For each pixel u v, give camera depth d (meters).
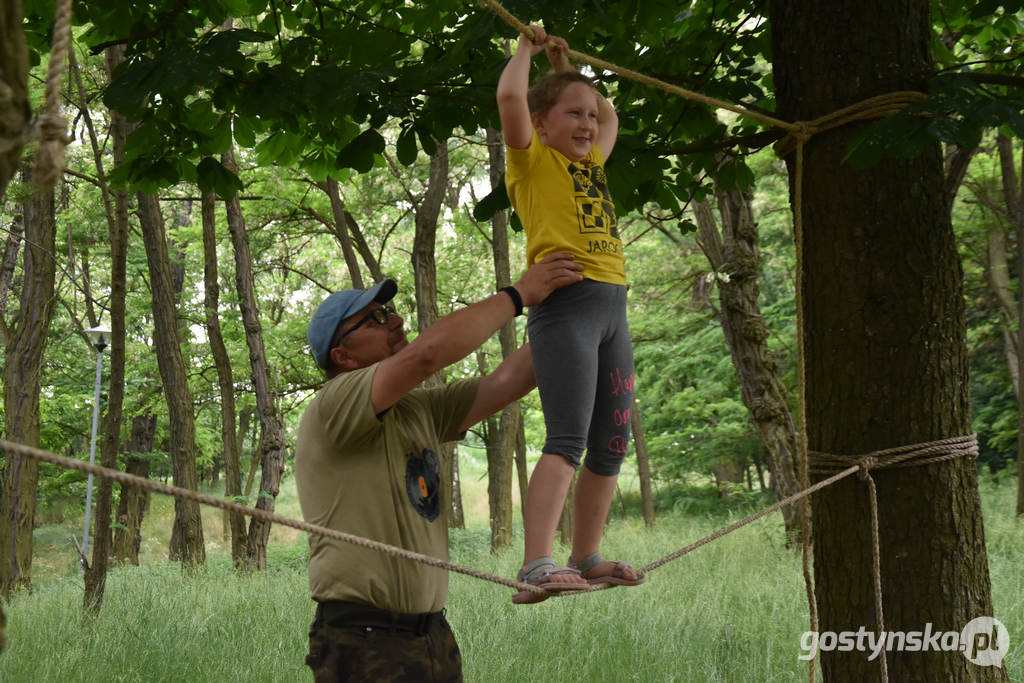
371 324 2.73
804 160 3.60
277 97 3.94
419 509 2.57
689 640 6.03
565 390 2.60
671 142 4.93
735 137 4.41
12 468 11.28
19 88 1.12
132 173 4.92
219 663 5.70
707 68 4.92
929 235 3.44
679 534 13.87
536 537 2.56
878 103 3.33
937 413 3.38
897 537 3.38
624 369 2.79
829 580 3.52
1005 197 13.74
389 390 2.43
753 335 12.17
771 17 3.77
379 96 4.29
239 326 17.33
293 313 20.88
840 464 3.42
